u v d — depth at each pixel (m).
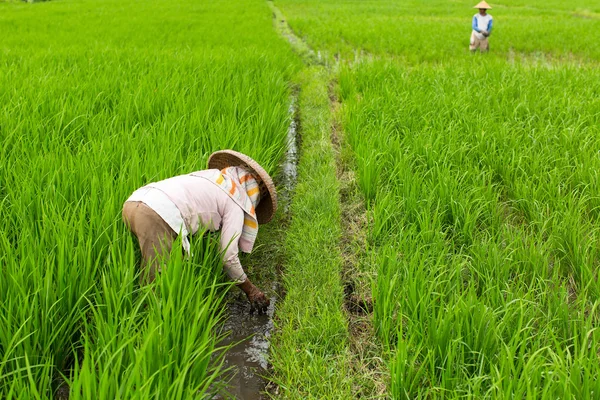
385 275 3.74
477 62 11.27
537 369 2.62
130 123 5.92
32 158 4.65
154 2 28.11
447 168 4.88
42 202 3.78
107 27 15.94
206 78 7.79
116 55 9.76
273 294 3.86
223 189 3.39
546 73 9.20
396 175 5.07
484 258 3.76
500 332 2.96
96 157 4.59
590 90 7.73
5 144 4.86
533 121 6.44
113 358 2.58
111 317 2.80
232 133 5.29
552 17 22.73
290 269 3.95
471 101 7.21
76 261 3.15
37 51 10.59
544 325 3.20
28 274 3.08
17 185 4.00
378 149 5.57
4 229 3.68
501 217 4.54
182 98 6.49
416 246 3.96
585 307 3.49
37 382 2.76
